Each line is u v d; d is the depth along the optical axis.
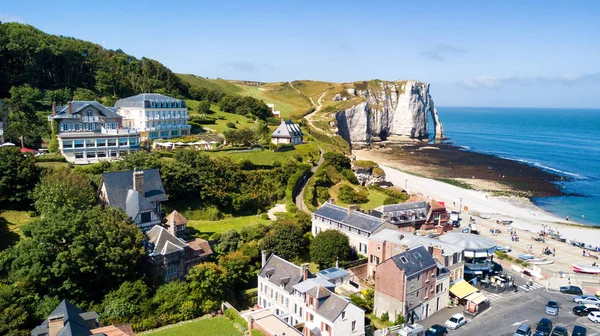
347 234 99.69
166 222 88.94
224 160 126.00
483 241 95.25
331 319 63.53
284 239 92.06
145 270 75.31
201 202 111.56
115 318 65.62
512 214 153.88
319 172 145.12
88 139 119.50
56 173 91.69
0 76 159.50
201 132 177.75
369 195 147.12
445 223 123.81
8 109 130.12
